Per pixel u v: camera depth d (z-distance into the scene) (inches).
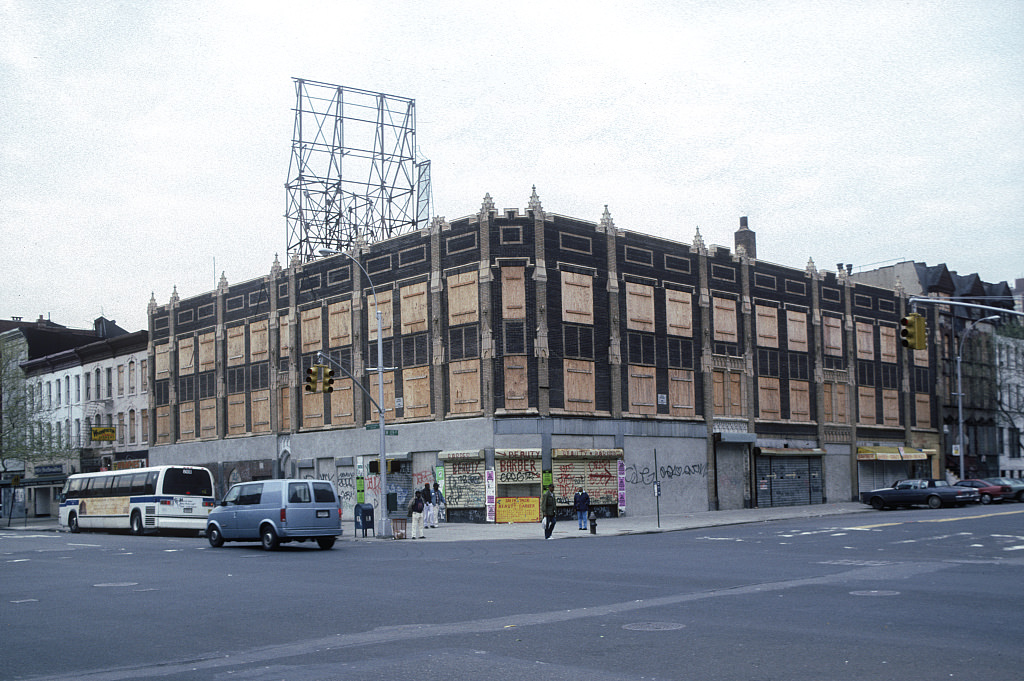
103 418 2815.0
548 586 698.2
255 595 682.8
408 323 1834.4
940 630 468.1
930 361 2613.2
